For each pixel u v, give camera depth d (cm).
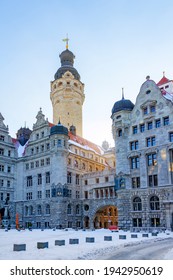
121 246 2972
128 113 7194
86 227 8494
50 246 2969
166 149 6288
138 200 6588
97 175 8475
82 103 12006
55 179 8050
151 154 6569
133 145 6931
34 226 8338
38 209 8438
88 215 8325
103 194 8188
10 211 8769
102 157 10431
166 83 8050
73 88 11444
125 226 6594
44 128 8881
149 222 6247
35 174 8750
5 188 8762
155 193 6272
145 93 6975
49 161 8462
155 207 6281
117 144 7162
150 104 6800
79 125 11438
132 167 6862
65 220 7875
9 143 9200
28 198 8794
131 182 6775
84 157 9200
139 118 6950
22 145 9875
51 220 7900
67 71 11588
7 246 3009
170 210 5953
